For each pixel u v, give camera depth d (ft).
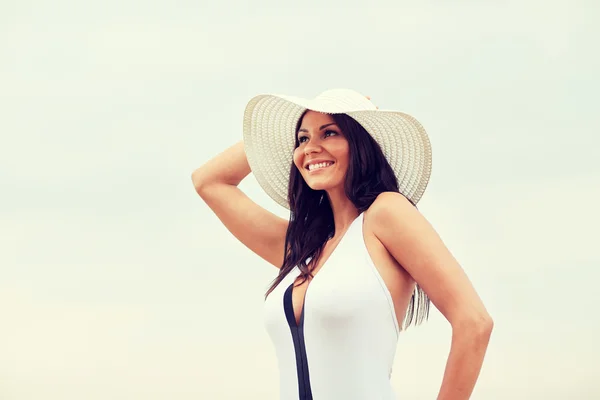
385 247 9.71
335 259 9.77
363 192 10.10
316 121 10.19
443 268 9.15
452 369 8.95
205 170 11.93
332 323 9.39
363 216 9.99
